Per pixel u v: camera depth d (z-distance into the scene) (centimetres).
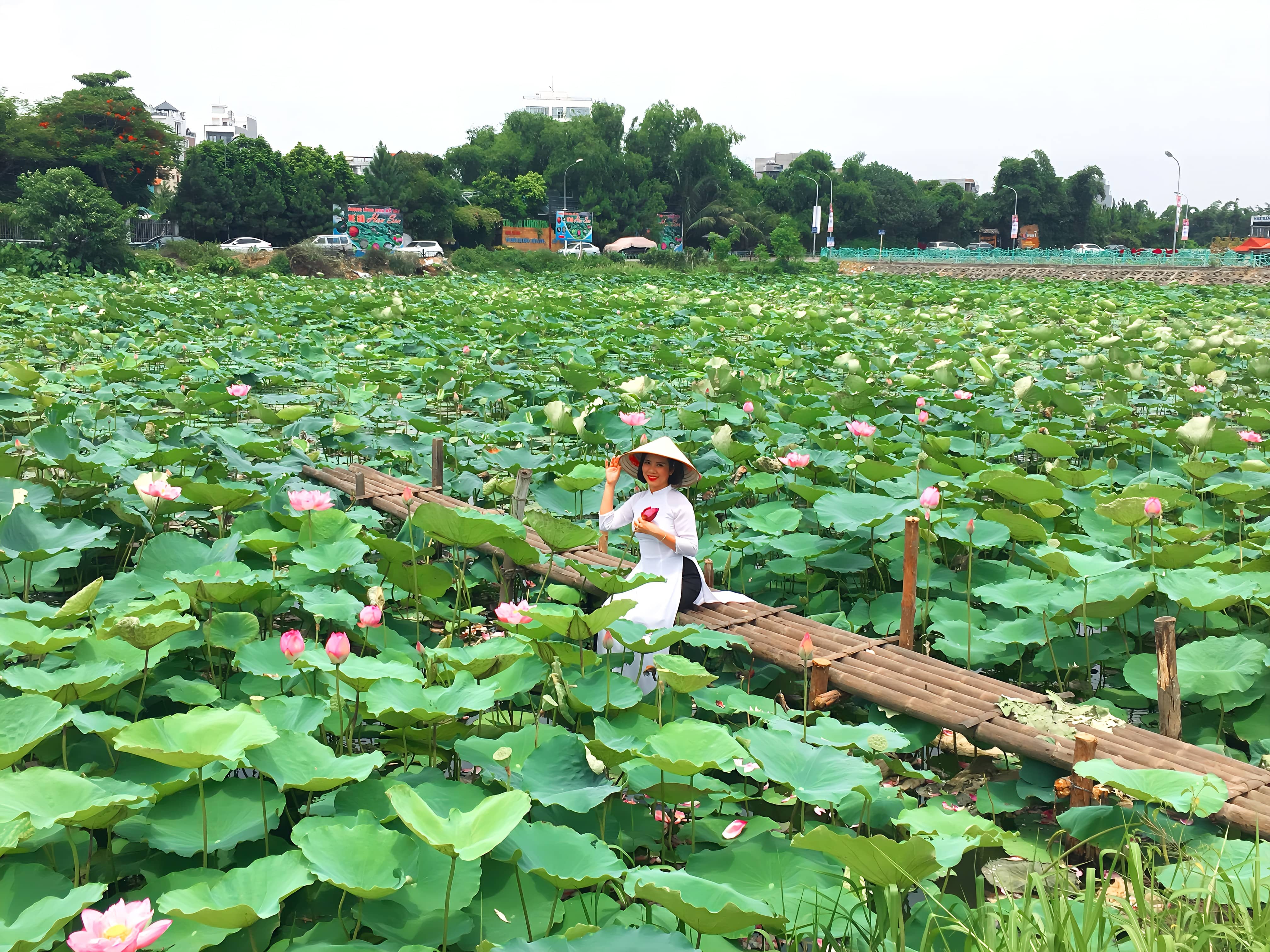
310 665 345
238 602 432
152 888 274
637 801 362
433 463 727
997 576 550
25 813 248
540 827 287
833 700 422
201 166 5244
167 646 397
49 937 230
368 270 4756
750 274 5134
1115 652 465
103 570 587
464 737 355
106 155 5012
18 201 3978
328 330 1859
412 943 256
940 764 416
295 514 531
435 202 6372
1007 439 942
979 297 2931
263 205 5438
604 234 7694
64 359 1374
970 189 12912
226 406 924
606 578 429
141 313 1962
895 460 794
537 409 952
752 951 294
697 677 350
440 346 1505
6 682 345
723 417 895
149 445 719
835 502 563
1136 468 795
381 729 383
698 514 679
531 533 607
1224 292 3403
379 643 442
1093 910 255
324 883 289
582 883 260
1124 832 322
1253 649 403
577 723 392
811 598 569
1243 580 446
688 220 8250
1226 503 717
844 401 932
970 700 396
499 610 397
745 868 305
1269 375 1216
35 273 3319
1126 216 10681
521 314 2155
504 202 7250
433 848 282
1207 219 13388
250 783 312
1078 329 2036
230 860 293
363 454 873
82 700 342
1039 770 370
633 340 1741
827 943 267
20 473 611
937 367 1140
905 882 261
